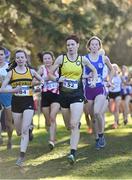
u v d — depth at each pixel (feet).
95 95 87.15
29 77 78.38
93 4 231.50
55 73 85.56
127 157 81.92
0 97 90.02
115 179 68.18
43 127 126.21
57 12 174.70
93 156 83.10
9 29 189.06
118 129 119.75
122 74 137.80
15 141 102.06
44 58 96.17
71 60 77.56
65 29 173.68
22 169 75.46
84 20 174.29
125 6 275.39
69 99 77.00
